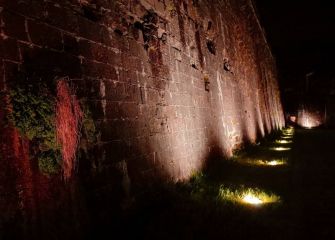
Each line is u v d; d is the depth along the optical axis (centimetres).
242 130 1487
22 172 335
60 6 425
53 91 383
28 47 368
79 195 408
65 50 421
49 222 358
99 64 482
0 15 342
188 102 830
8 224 315
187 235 425
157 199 577
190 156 794
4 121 326
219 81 1182
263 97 2531
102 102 477
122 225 466
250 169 916
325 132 2931
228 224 468
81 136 425
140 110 580
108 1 526
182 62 821
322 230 444
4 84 333
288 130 3684
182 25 856
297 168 915
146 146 584
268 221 482
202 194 629
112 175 477
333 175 799
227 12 1495
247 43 2033
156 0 699
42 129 357
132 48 580
